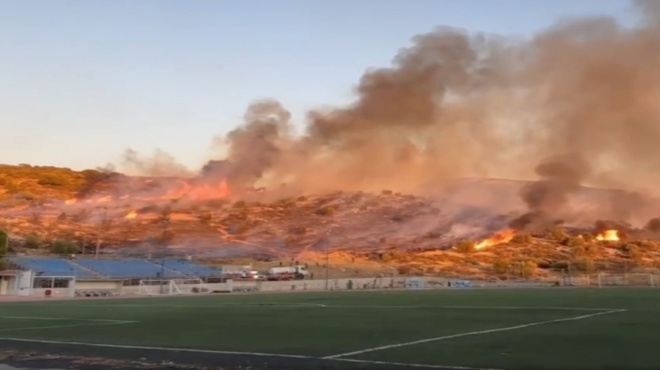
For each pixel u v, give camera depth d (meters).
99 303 49.81
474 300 47.03
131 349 16.80
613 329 21.42
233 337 19.98
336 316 30.42
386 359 14.41
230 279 98.00
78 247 137.25
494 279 116.75
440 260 148.75
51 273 83.31
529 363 13.41
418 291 76.00
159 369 13.28
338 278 110.19
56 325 25.62
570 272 113.88
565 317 27.70
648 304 38.19
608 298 47.00
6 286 76.38
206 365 13.83
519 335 19.70
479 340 18.34
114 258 113.75
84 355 15.66
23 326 25.14
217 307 41.03
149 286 85.44
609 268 136.38
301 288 96.50
